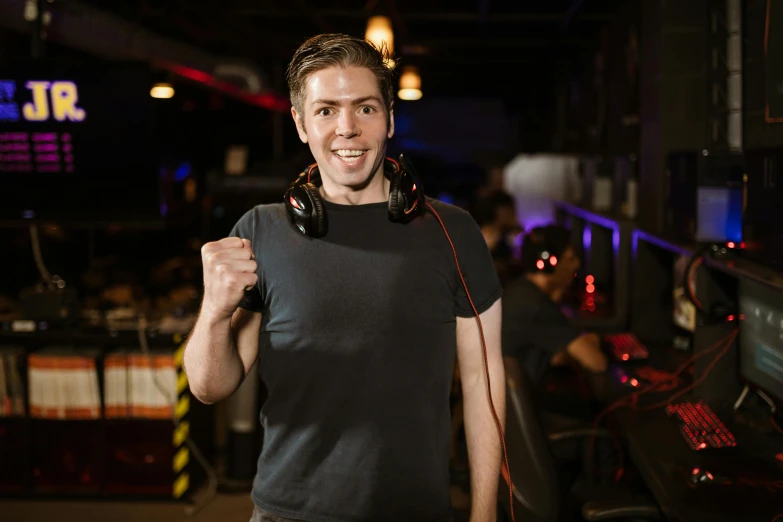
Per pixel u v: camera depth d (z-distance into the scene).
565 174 7.61
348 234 1.42
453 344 1.47
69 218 3.79
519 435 2.43
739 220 3.22
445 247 1.45
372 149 1.39
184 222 8.21
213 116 10.69
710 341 3.02
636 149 4.89
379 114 1.39
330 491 1.38
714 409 2.87
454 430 4.12
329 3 5.96
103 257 7.42
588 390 3.81
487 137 11.19
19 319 4.15
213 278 1.29
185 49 6.17
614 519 2.46
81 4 4.49
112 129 3.68
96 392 3.89
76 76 3.62
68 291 4.00
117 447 4.01
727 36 3.05
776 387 2.53
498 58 8.27
